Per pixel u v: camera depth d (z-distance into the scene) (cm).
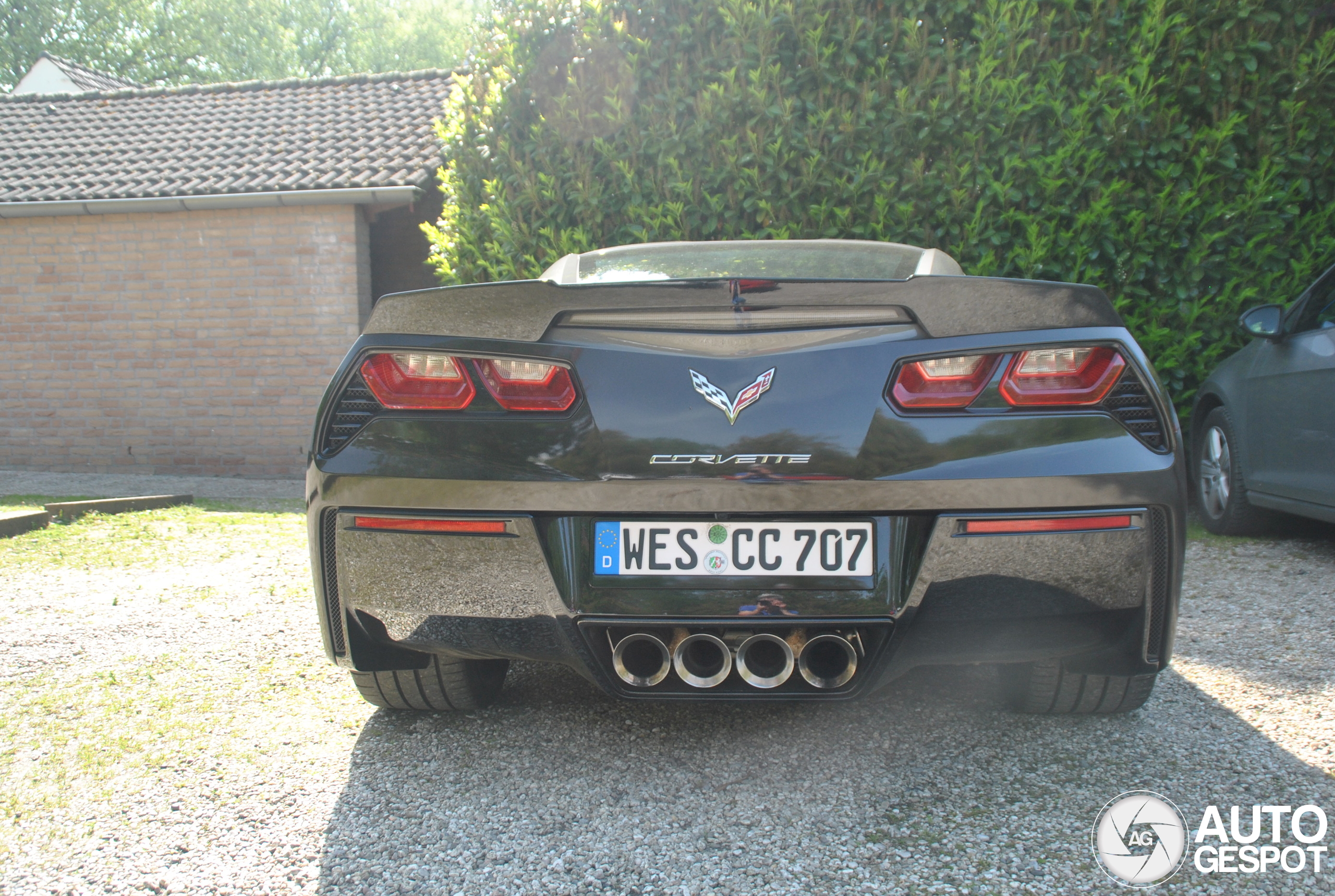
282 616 353
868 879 166
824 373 183
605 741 229
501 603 190
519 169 614
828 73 575
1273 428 434
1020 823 184
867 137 571
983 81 552
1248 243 549
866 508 181
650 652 193
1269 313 435
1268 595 357
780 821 187
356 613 201
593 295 188
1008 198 550
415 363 194
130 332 952
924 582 181
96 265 952
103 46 3297
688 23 592
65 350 962
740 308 186
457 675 233
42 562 459
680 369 185
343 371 202
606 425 185
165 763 221
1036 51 554
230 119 1122
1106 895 160
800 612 183
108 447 964
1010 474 180
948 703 250
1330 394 392
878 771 209
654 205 600
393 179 893
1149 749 218
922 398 182
